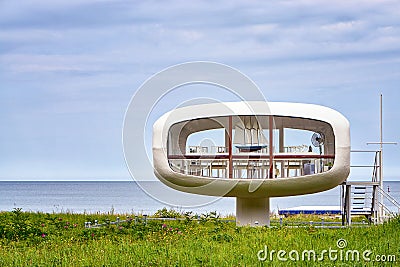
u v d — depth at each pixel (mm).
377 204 22609
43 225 18406
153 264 12891
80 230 18062
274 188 19766
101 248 14805
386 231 16984
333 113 19938
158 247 14773
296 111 19609
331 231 17672
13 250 14734
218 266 12578
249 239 16078
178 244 15344
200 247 14680
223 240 16000
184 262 12953
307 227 19000
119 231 17797
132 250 14359
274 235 16750
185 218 22453
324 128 21547
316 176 19766
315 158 19984
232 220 23281
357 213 23078
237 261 12984
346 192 22547
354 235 16516
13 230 16906
